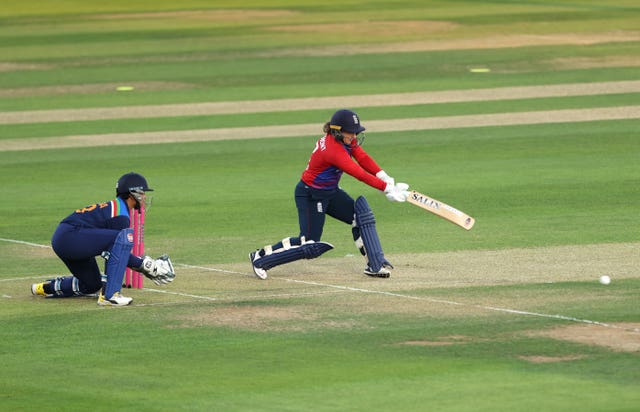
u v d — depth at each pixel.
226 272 43.50
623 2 151.12
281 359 31.88
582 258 44.44
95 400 28.80
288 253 41.97
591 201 55.59
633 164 64.69
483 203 55.66
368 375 30.30
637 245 46.53
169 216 54.28
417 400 28.23
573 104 85.25
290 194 58.81
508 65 104.31
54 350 33.25
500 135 74.25
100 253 38.44
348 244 48.66
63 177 64.31
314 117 82.00
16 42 125.50
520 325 34.88
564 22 132.00
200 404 28.31
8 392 29.56
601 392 28.58
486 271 42.62
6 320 36.75
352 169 41.19
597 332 33.94
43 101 91.12
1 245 48.94
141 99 91.19
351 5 156.38
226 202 57.12
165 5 162.50
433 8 149.50
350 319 36.00
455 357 31.70
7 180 63.69
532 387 29.03
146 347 33.34
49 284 39.69
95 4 165.00
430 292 39.50
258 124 79.94
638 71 99.56
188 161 68.12
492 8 147.50
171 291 40.44
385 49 115.44
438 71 101.88
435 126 77.81
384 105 86.31
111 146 73.19
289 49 116.69
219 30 132.50
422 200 41.84
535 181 60.56
